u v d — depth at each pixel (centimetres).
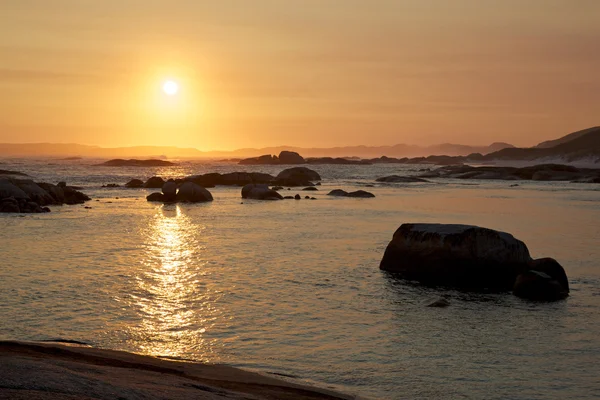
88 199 6006
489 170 12294
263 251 2680
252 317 1591
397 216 4400
